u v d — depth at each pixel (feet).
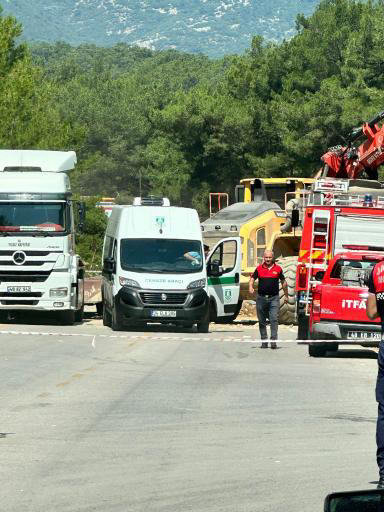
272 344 156.25
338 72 513.45
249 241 218.59
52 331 179.83
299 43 537.24
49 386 105.09
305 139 459.32
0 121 280.10
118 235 189.57
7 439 76.48
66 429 80.53
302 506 58.23
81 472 66.13
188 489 61.98
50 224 194.39
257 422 85.05
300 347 159.53
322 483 63.82
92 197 335.47
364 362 136.46
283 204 253.65
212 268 198.08
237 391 103.96
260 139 530.68
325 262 168.04
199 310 184.03
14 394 98.84
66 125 297.53
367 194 183.11
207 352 147.74
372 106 439.22
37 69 303.07
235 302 203.82
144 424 83.20
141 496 60.18
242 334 185.88
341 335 137.69
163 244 188.34
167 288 182.70
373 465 69.26
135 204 202.69
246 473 66.33
